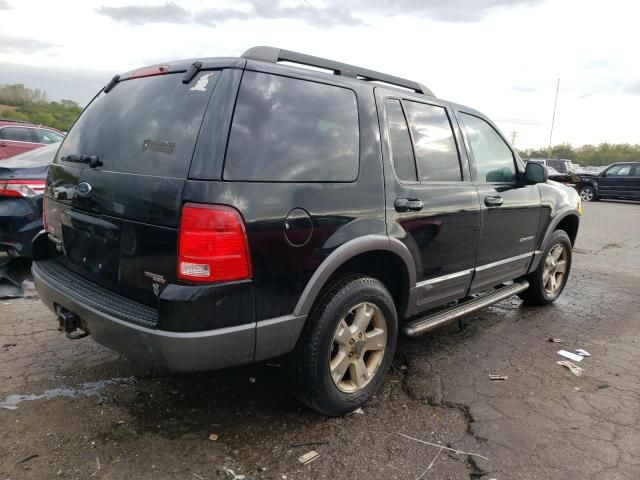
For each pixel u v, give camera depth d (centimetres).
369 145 289
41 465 235
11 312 425
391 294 329
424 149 332
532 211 442
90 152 279
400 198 301
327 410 278
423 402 309
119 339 236
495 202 381
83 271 281
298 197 244
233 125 227
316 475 237
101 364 339
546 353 395
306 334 262
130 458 243
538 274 486
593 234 1111
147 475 232
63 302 269
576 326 464
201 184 217
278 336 243
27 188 483
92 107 312
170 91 255
